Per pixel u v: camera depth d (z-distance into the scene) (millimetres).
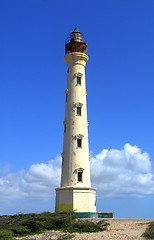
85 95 50031
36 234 26641
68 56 50406
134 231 26844
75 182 43125
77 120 47000
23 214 33500
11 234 25391
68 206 41438
